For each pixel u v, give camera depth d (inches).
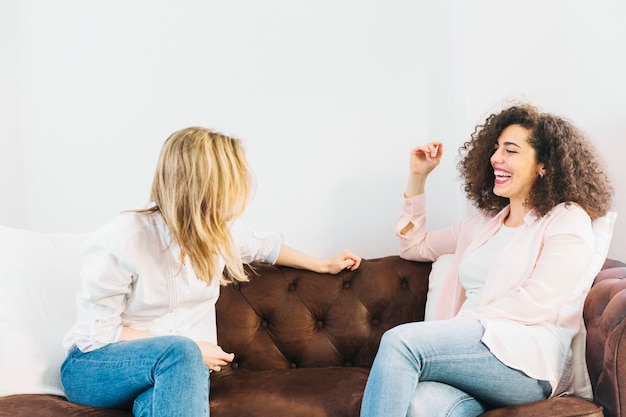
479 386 68.0
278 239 90.4
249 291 90.2
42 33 104.3
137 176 104.8
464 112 101.6
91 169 104.8
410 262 93.4
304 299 90.4
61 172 104.7
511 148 79.8
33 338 76.4
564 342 70.9
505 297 73.4
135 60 104.6
